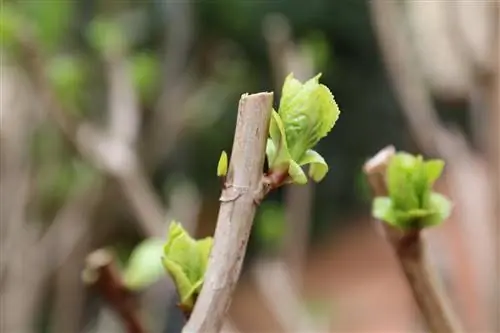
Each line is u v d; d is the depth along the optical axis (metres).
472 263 0.84
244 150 0.33
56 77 0.99
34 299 1.06
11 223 1.00
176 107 1.19
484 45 0.76
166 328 1.06
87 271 0.47
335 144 2.53
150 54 1.35
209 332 0.33
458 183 0.84
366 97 2.48
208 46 1.88
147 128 1.18
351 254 2.34
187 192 1.49
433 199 0.41
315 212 2.46
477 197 0.83
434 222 0.40
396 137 2.44
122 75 0.99
